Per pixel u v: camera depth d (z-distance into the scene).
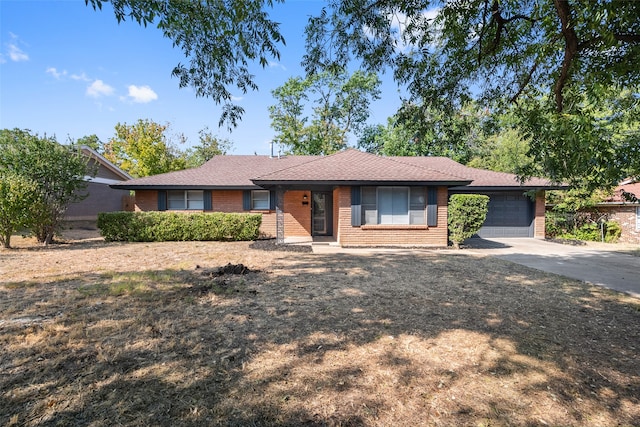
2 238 10.34
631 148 4.17
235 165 17.77
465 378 2.79
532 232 15.02
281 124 29.66
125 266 7.36
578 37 4.20
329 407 2.37
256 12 4.32
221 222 12.84
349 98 28.73
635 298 5.21
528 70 5.97
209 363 2.99
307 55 5.52
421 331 3.78
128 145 25.12
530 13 5.07
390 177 11.34
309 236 15.28
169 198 15.27
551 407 2.41
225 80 5.39
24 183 10.18
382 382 2.71
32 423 2.15
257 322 3.99
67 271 6.73
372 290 5.50
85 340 3.41
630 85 4.75
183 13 4.26
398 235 11.59
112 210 22.88
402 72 5.79
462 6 4.96
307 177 11.32
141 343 3.37
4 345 3.26
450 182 11.20
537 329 3.88
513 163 21.02
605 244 13.27
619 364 3.06
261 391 2.56
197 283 5.80
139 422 2.18
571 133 3.52
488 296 5.23
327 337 3.59
